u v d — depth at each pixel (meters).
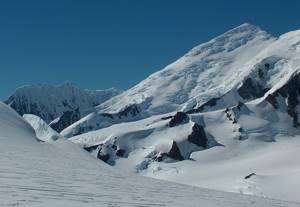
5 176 21.42
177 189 28.77
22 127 61.62
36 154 36.38
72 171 28.78
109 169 38.50
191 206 20.64
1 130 50.34
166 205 19.73
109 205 17.11
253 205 25.56
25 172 23.91
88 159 50.94
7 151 34.16
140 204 18.81
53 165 30.36
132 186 25.89
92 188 21.81
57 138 71.94
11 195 16.17
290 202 31.08
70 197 17.67
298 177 132.38
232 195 30.62
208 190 32.62
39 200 15.83
